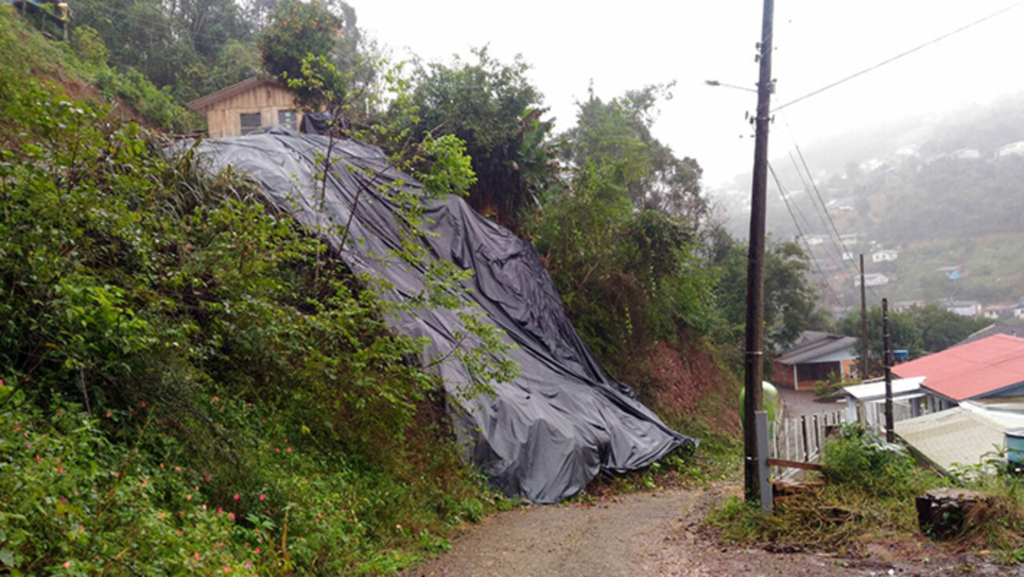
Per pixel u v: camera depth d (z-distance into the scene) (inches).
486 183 797.9
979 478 353.1
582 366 693.9
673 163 1505.9
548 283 733.9
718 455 822.5
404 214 426.6
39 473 167.3
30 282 237.8
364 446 364.2
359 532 286.7
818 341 2208.4
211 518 211.3
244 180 422.9
